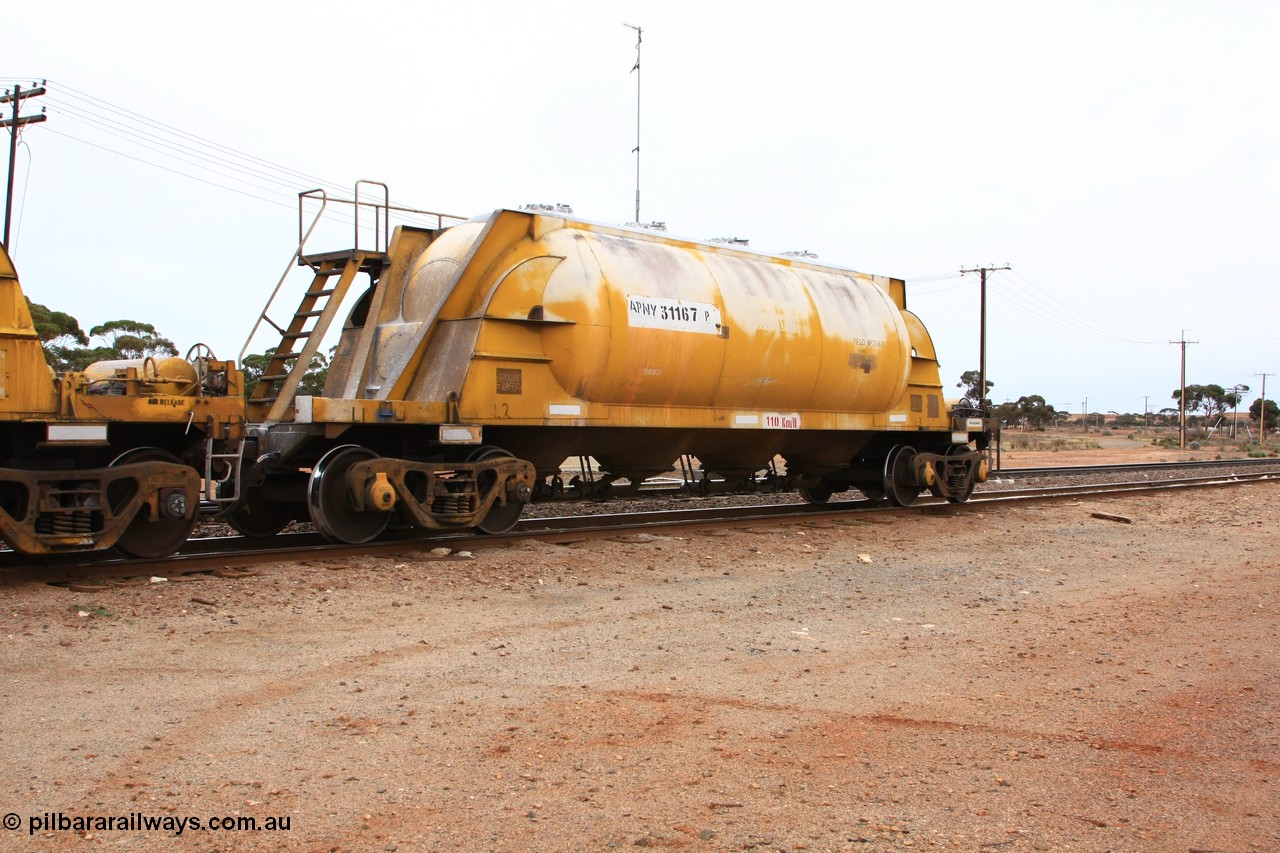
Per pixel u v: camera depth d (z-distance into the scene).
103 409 8.89
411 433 11.70
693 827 4.35
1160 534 14.66
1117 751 5.37
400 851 4.09
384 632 7.55
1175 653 7.49
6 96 27.86
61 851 4.02
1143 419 164.25
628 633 7.79
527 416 11.97
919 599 9.46
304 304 12.10
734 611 8.68
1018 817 4.51
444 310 11.80
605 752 5.21
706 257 14.41
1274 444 85.88
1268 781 4.98
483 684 6.34
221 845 4.11
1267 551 13.09
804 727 5.67
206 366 10.30
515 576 9.92
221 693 5.98
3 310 8.37
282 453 10.95
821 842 4.24
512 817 4.42
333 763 4.97
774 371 14.60
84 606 7.77
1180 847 4.25
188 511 9.45
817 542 13.03
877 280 17.75
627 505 17.45
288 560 10.07
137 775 4.77
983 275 41.56
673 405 13.47
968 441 18.95
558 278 12.20
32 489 8.45
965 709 6.05
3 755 4.95
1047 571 11.19
